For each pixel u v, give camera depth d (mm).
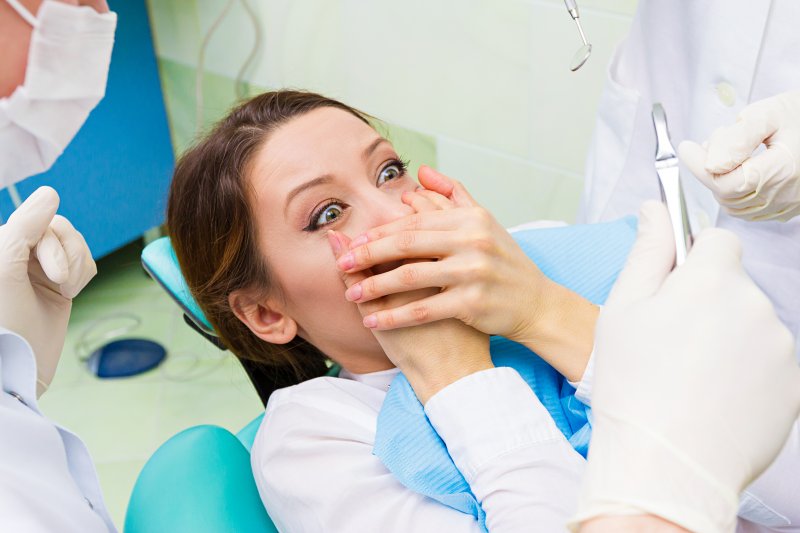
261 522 976
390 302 941
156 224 2689
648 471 525
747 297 603
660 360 573
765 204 952
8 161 798
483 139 2066
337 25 2176
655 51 1281
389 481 907
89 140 2420
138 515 971
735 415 550
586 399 914
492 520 822
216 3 2389
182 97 2639
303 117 1003
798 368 595
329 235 949
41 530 679
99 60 769
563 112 1870
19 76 724
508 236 946
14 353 786
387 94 2191
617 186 1357
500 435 845
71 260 845
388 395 967
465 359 919
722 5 1124
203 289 1075
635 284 700
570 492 809
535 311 924
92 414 2154
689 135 1271
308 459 947
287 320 1057
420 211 965
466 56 1969
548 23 1775
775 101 940
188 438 1034
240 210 990
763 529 937
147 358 2299
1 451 732
